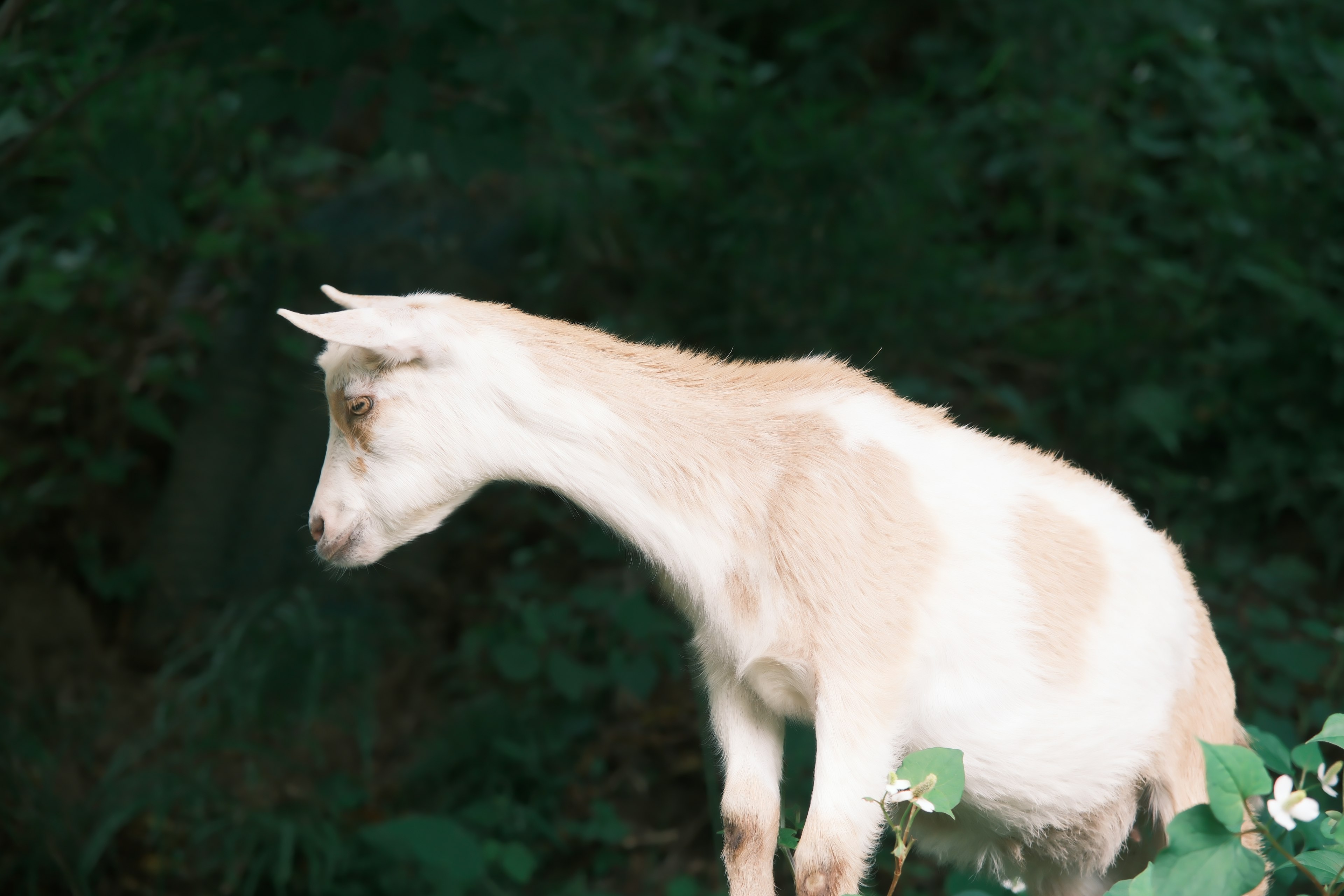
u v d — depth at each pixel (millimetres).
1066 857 2320
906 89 7016
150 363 5695
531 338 2119
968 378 5484
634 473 2074
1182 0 6348
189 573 5305
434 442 2084
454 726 4836
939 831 2338
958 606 2021
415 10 3549
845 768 1960
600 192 5922
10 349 5773
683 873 4328
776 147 5715
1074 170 6246
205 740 4641
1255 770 1676
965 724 2039
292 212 5988
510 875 4023
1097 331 5691
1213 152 5734
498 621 5348
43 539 5469
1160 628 2162
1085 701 2078
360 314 2061
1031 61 6559
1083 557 2125
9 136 4059
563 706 4859
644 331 5543
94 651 5199
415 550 5594
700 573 2070
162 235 3734
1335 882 1789
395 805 4617
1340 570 5020
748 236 5566
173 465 5441
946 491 2086
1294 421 5207
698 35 6441
